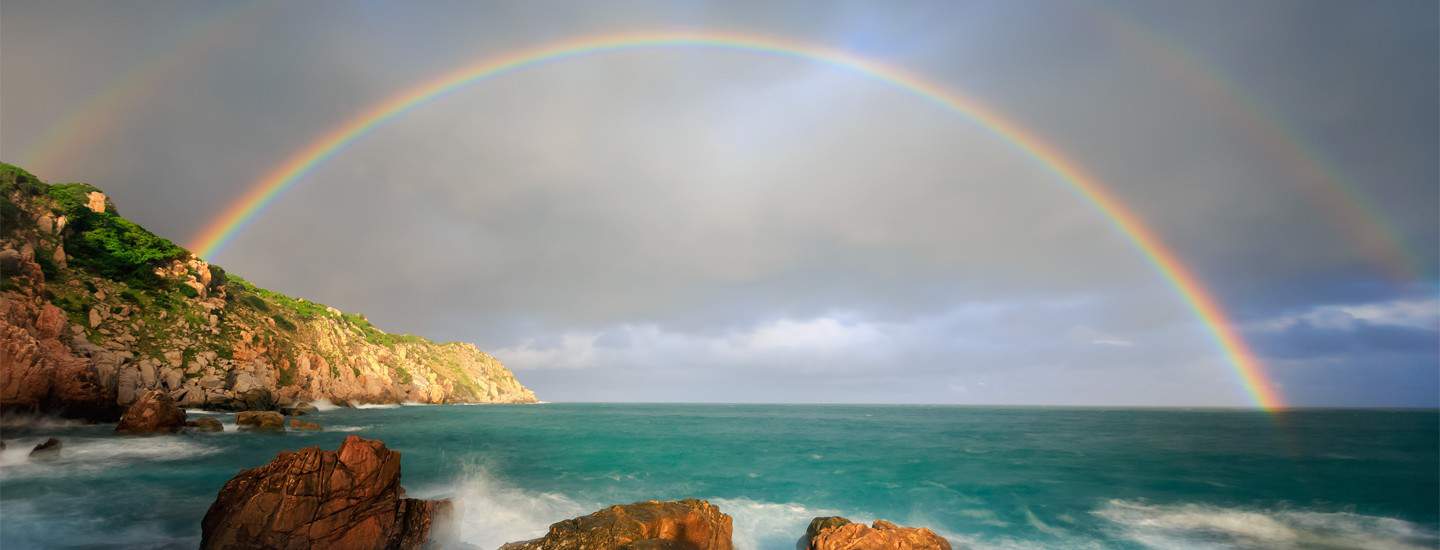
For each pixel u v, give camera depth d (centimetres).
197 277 8056
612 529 1552
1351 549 2142
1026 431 7588
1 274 5262
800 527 2286
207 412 6488
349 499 1684
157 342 6756
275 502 1599
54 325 5475
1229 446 5378
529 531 2114
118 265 7062
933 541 1731
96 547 1691
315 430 5431
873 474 3519
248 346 8056
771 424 9238
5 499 2102
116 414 4972
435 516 1900
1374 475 3594
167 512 2048
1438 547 2158
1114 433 7244
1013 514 2584
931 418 12350
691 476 3350
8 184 6456
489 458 3950
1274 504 2784
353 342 12962
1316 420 11394
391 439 5109
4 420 4088
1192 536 2280
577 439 5572
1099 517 2541
